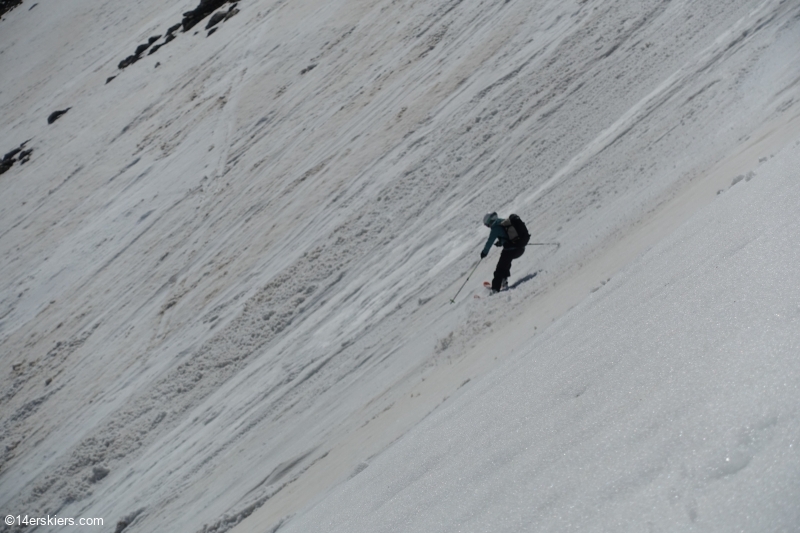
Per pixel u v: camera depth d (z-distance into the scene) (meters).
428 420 5.30
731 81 15.21
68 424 29.23
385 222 26.55
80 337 36.47
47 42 111.44
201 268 34.72
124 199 50.38
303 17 60.75
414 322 16.70
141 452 23.86
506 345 7.60
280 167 39.00
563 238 14.06
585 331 3.93
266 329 25.19
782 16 16.48
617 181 15.11
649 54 23.58
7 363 38.88
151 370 28.67
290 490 10.34
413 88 36.47
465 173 25.81
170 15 94.25
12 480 27.52
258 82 53.75
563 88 26.42
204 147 49.75
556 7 34.03
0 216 60.88
